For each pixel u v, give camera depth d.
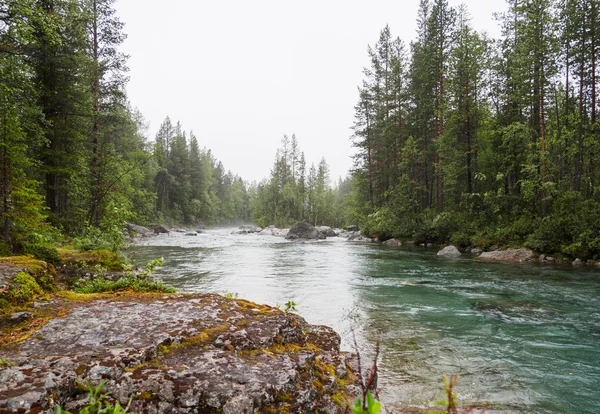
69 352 3.15
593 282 13.88
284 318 4.54
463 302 10.62
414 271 16.58
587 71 25.72
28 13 12.45
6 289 4.53
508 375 5.74
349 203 52.91
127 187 20.02
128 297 5.37
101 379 2.73
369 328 8.19
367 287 12.73
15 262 5.86
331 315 9.21
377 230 37.25
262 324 4.25
